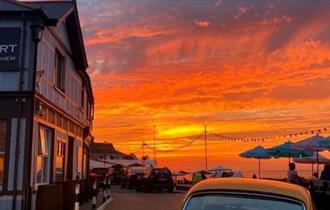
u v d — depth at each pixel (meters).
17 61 14.71
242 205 5.26
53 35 17.30
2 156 14.38
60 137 19.06
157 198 25.73
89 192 23.06
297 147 18.44
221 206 5.31
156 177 32.72
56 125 18.19
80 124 24.34
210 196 5.44
